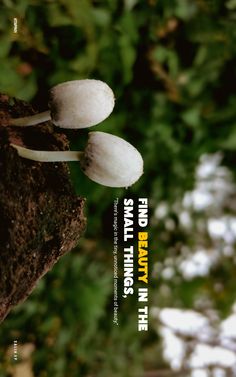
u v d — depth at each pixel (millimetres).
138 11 514
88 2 475
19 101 319
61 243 304
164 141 563
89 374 629
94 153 275
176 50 544
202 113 572
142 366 677
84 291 574
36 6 453
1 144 277
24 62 456
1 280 272
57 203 296
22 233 281
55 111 277
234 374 765
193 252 683
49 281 562
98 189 522
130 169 275
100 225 579
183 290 686
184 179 605
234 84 565
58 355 580
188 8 535
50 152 284
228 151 647
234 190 686
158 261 646
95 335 619
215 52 554
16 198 279
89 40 476
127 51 500
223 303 716
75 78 476
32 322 558
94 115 276
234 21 548
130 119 539
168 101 552
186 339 753
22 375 561
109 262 597
